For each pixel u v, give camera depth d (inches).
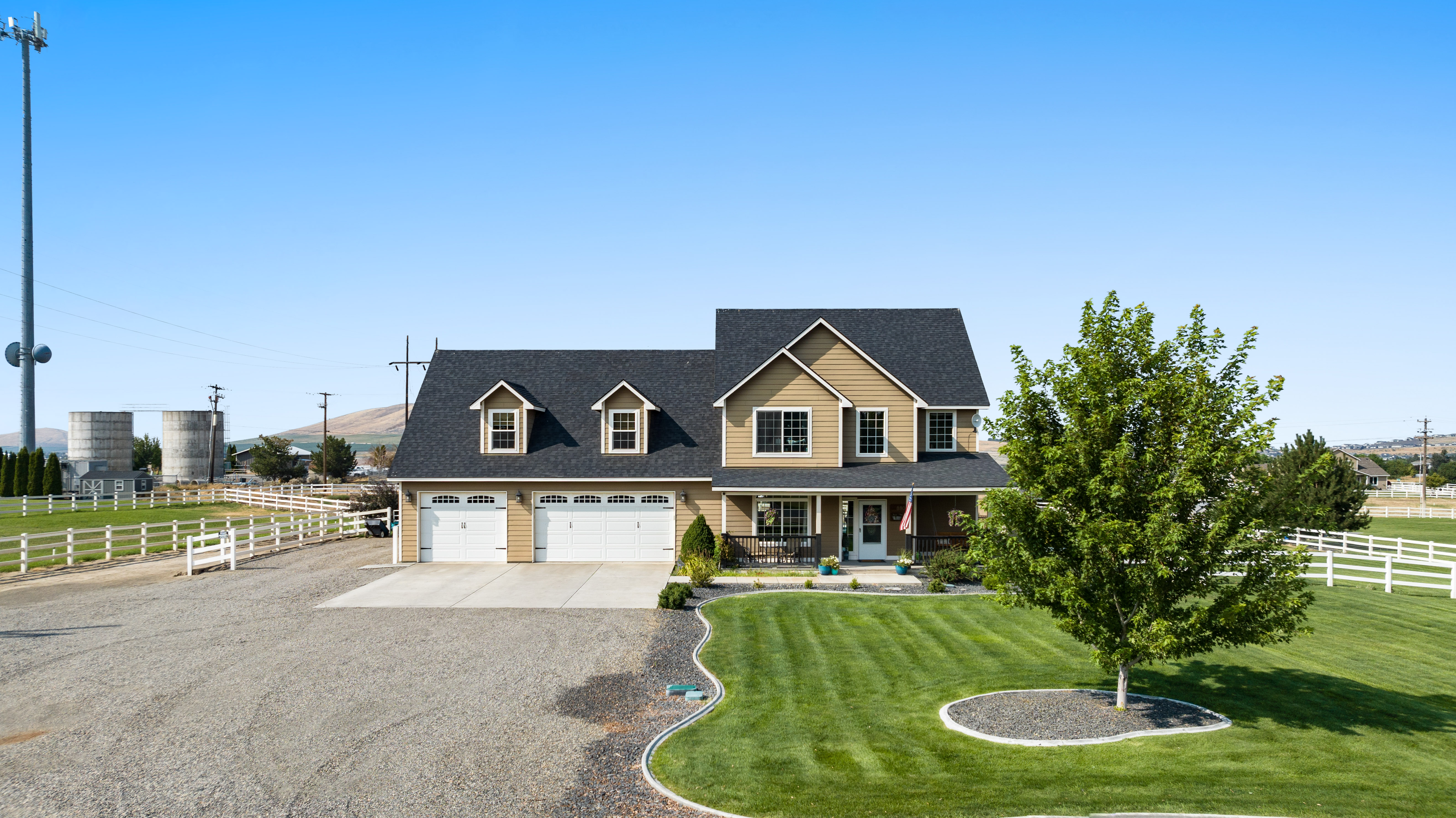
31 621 799.7
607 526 1187.9
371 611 853.2
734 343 1279.5
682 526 1180.5
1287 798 388.2
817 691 583.2
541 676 620.4
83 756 458.3
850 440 1199.6
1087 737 475.8
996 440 538.3
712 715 534.9
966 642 717.3
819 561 1126.4
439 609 859.4
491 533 1187.9
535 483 1184.2
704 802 401.1
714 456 1203.9
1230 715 513.0
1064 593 473.7
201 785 420.2
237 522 1759.4
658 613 843.4
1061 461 493.7
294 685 590.9
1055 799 391.9
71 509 2110.0
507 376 1323.8
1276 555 478.3
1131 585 469.4
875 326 1318.9
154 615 826.8
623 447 1211.9
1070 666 633.6
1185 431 470.3
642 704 557.3
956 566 983.0
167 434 3629.4
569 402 1284.4
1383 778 412.8
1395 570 1015.0
